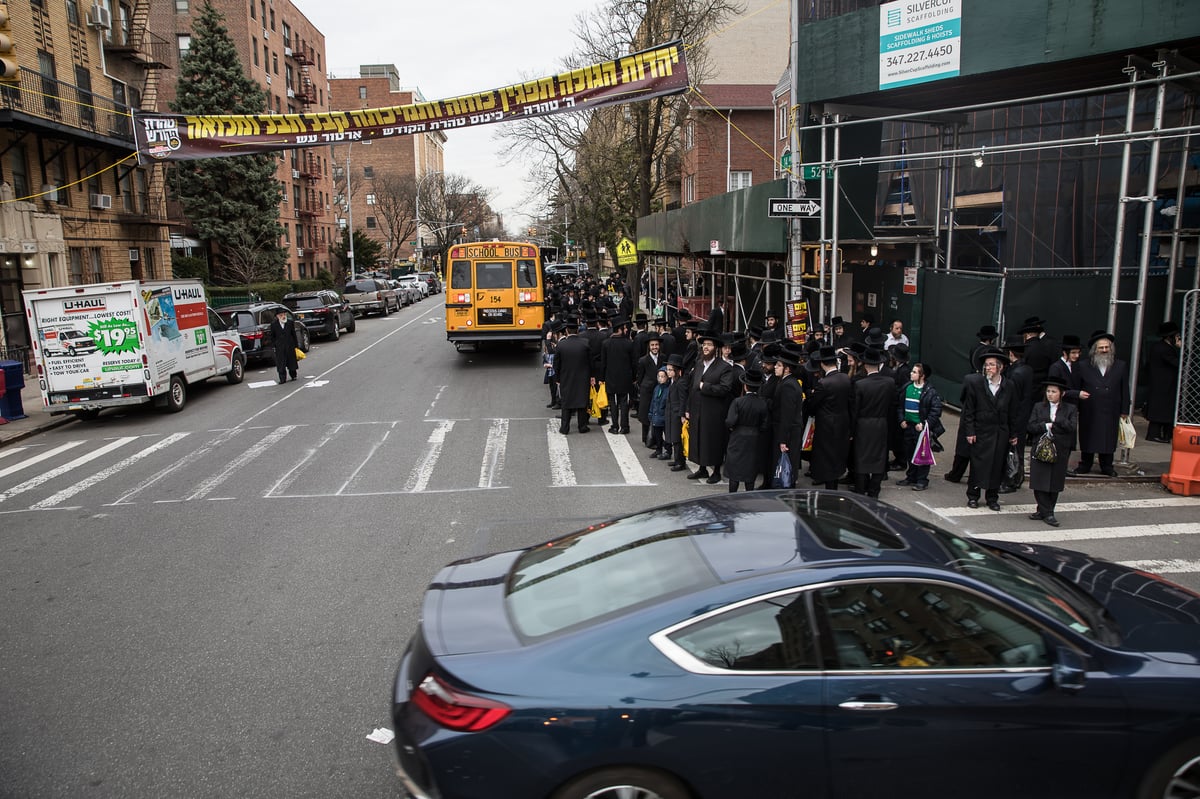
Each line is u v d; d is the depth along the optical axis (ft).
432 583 14.21
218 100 129.49
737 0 139.03
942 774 10.91
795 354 28.84
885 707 10.75
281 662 18.48
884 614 11.25
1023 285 43.42
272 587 23.04
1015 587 11.91
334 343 97.40
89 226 88.94
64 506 32.60
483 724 10.44
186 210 133.59
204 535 28.09
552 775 10.36
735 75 142.61
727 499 14.57
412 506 30.73
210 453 41.16
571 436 43.42
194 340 57.98
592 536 14.26
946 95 49.01
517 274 72.64
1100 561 15.44
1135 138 34.88
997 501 30.17
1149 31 36.76
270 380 67.41
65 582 24.06
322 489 33.65
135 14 100.27
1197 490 30.91
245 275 129.49
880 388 29.96
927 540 12.58
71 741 15.49
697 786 10.57
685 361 37.55
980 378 29.30
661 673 10.71
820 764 10.78
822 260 47.32
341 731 15.58
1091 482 33.01
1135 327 37.50
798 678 10.79
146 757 14.87
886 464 30.50
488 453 39.42
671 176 147.13
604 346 43.78
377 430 45.55
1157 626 12.37
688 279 108.37
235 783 13.99
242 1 153.07
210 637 19.90
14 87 73.00
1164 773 11.10
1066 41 39.29
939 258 58.75
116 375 50.26
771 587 11.20
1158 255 55.42
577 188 168.04
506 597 12.85
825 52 47.73
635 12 95.45
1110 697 11.00
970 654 11.21
